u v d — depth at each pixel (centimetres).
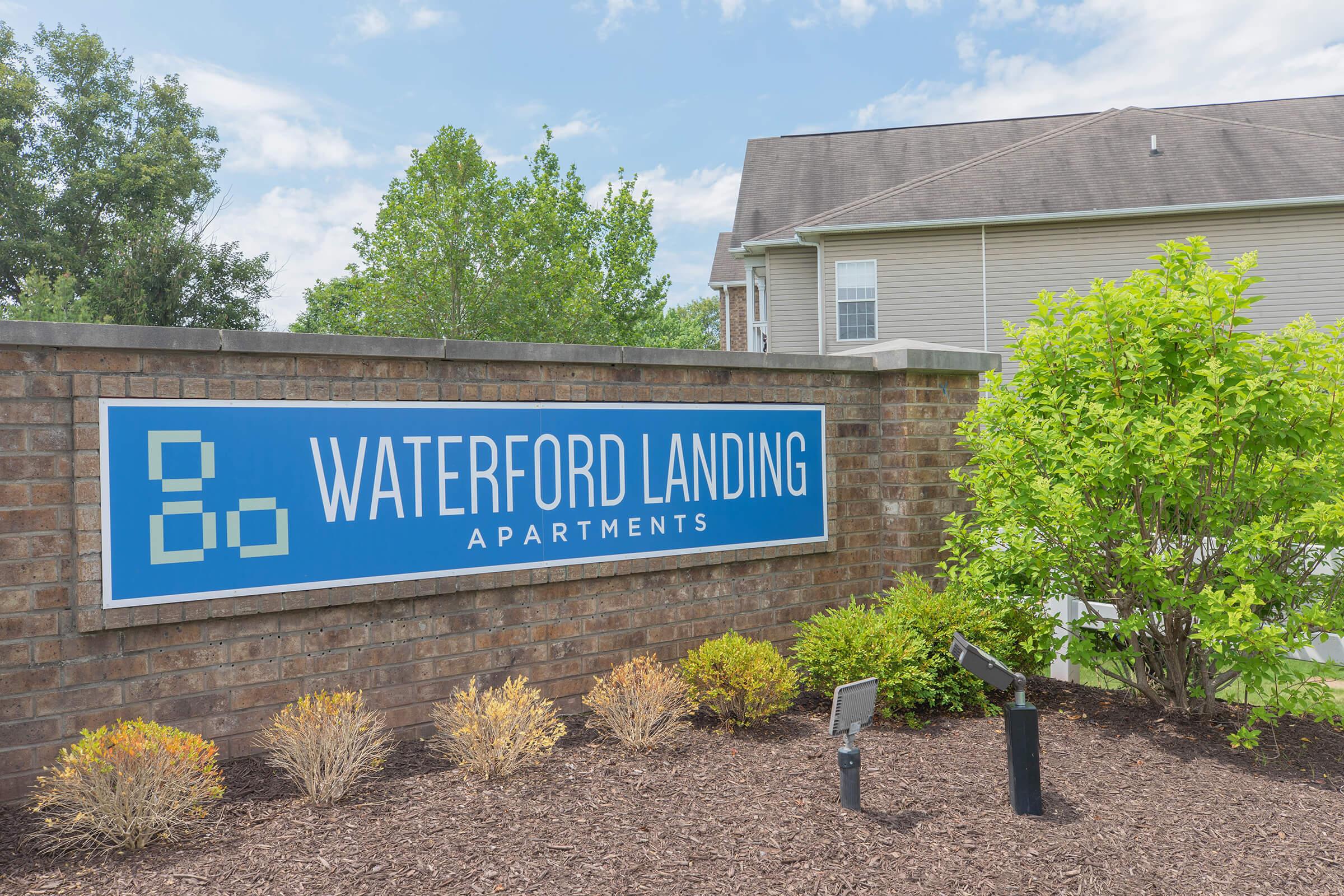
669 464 647
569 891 357
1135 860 398
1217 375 527
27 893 351
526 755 496
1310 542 563
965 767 505
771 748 532
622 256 3266
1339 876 387
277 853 384
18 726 434
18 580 435
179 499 473
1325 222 1909
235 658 490
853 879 373
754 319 2531
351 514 523
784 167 2761
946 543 705
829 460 729
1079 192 2045
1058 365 625
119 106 4419
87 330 447
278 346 498
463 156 2556
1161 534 599
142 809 391
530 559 584
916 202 2117
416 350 539
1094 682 732
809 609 718
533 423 589
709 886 363
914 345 783
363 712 522
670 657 647
